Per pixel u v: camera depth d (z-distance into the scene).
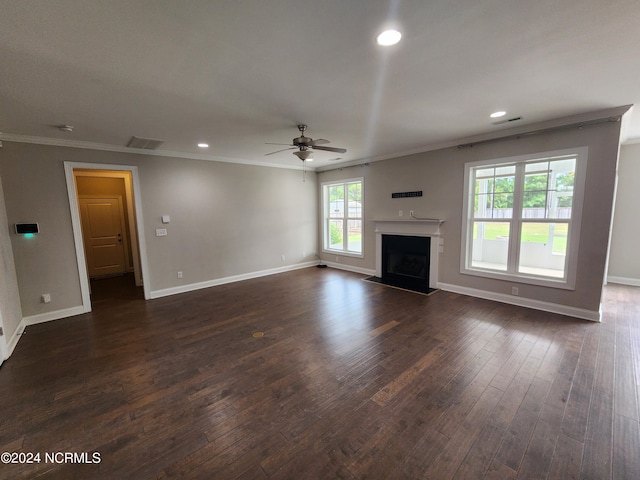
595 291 3.50
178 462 1.67
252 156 5.52
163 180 4.88
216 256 5.59
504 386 2.31
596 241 3.44
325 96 2.65
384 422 1.95
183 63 2.02
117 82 2.28
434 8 1.48
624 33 1.73
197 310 4.22
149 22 1.55
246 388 2.35
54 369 2.69
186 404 2.17
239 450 1.75
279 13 1.50
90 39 1.70
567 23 1.63
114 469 1.63
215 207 5.52
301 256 7.06
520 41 1.82
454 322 3.58
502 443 1.76
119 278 6.45
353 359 2.77
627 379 2.37
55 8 1.41
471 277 4.61
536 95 2.73
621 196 5.04
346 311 4.06
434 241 4.98
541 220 3.94
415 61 2.06
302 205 6.98
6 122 3.12
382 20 1.59
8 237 3.52
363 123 3.51
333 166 6.73
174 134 3.82
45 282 3.90
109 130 3.57
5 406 2.18
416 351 2.89
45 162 3.84
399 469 1.60
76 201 4.11
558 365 2.59
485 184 4.42
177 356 2.89
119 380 2.50
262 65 2.07
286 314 3.99
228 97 2.63
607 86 2.53
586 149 3.40
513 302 4.19
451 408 2.07
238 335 3.35
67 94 2.47
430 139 4.42
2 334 2.84
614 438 1.79
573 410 2.03
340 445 1.77
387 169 5.61
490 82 2.42
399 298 4.59
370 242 6.16
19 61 1.91
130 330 3.55
